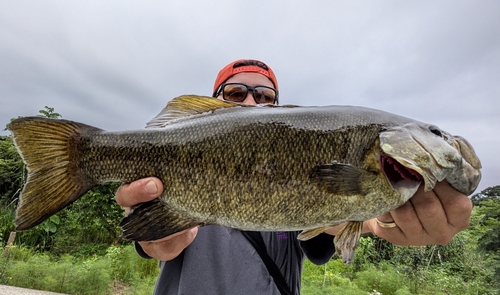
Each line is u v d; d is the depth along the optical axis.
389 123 0.39
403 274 1.95
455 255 2.49
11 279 1.23
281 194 0.36
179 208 0.37
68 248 1.82
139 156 0.38
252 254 0.46
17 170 2.17
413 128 0.38
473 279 2.16
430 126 0.40
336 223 0.37
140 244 0.43
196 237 0.47
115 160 0.38
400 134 0.37
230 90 0.69
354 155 0.37
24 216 0.35
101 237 2.02
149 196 0.36
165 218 0.37
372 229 0.43
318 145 0.36
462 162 0.37
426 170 0.35
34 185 0.36
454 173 0.36
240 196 0.36
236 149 0.36
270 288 0.45
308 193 0.35
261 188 0.36
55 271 1.29
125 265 1.53
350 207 0.36
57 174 0.38
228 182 0.36
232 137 0.36
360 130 0.38
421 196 0.36
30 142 0.37
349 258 0.37
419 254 2.30
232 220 0.36
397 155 0.36
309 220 0.36
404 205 0.37
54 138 0.38
